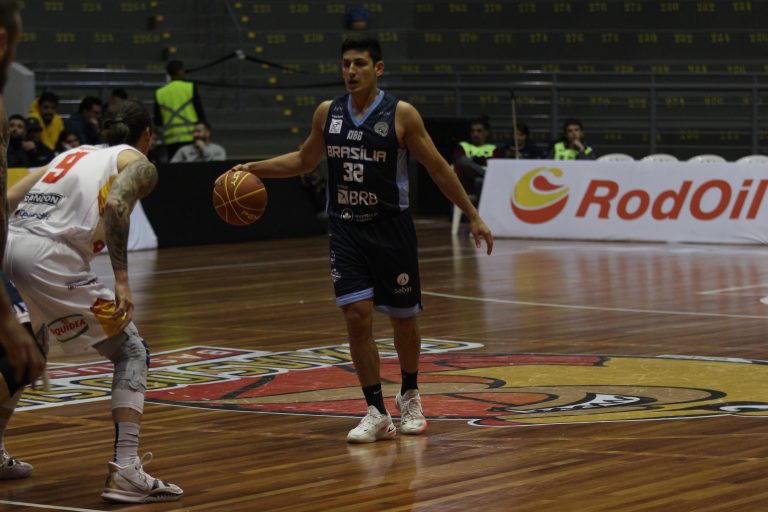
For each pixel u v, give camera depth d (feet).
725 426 25.45
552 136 92.63
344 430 26.00
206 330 41.73
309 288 53.62
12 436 25.89
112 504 20.33
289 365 34.55
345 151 24.82
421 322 42.55
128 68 99.76
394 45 107.55
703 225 69.97
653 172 71.56
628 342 37.73
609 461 22.49
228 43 103.04
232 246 74.33
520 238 74.90
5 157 17.71
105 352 21.01
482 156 81.46
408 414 25.61
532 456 23.08
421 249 69.51
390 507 19.79
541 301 47.62
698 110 103.30
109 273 60.03
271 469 22.58
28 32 98.84
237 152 96.27
